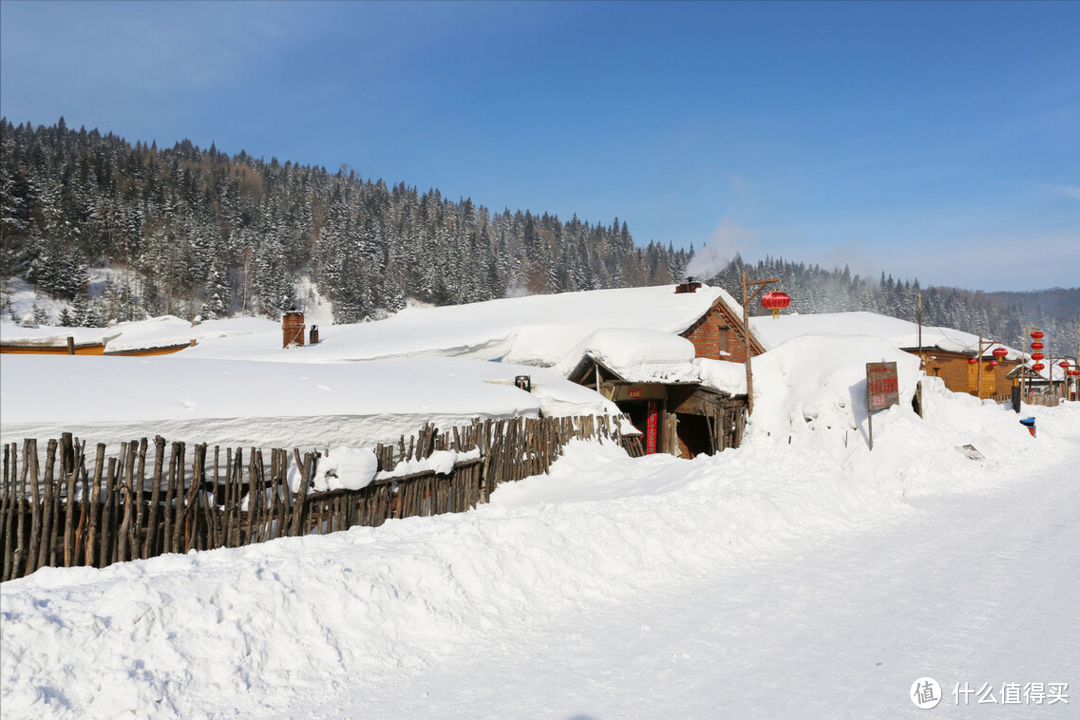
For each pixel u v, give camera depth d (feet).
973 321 636.89
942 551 32.30
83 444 26.58
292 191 570.87
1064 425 98.32
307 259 453.17
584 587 25.22
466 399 49.75
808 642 20.80
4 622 15.62
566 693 17.26
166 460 29.73
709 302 90.63
